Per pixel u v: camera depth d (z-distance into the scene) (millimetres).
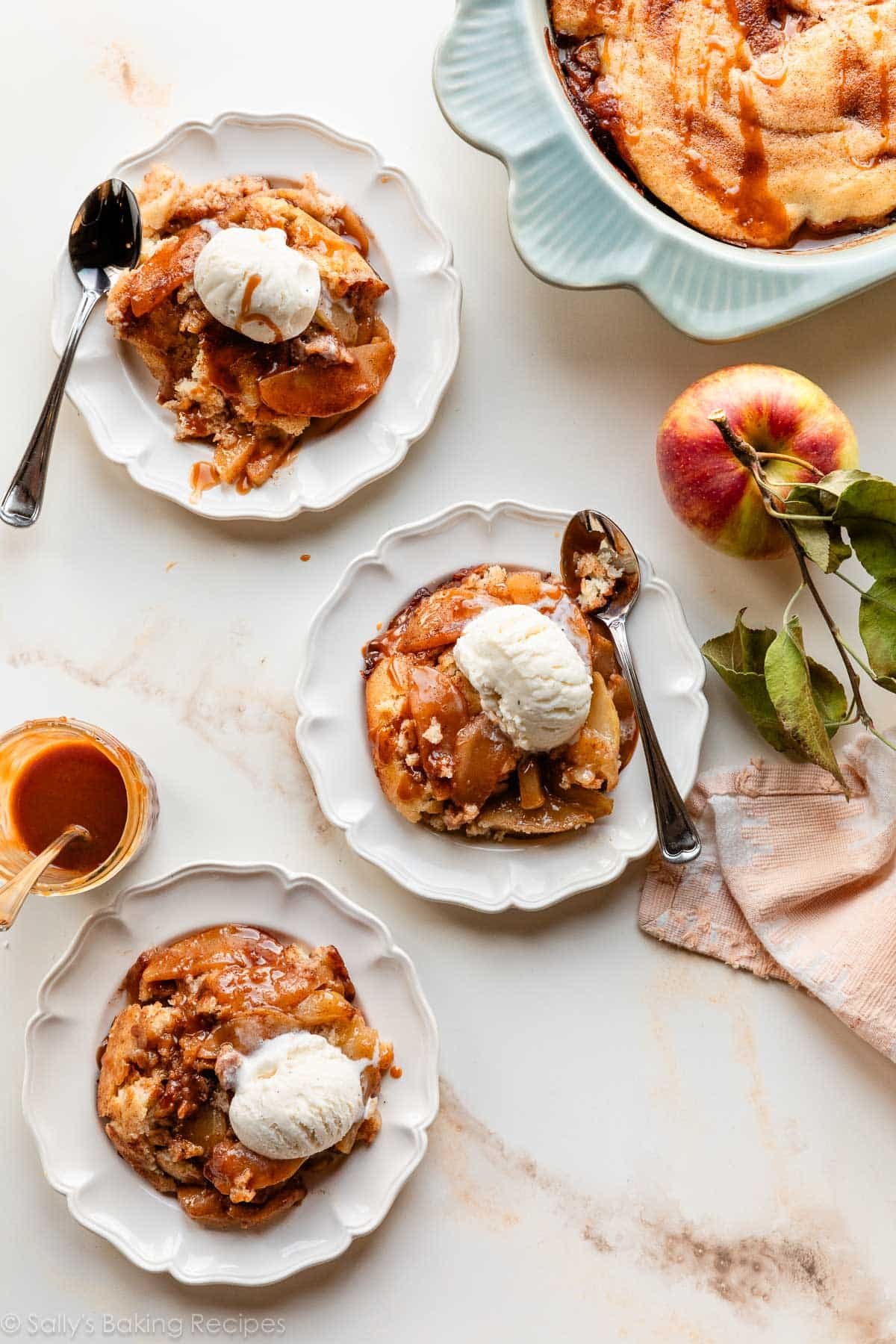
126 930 828
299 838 862
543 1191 854
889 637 794
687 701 842
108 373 852
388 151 874
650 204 834
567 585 850
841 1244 856
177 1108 805
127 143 872
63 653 866
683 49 831
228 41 871
